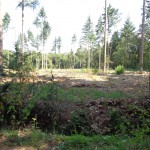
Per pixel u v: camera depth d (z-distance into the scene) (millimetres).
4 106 7172
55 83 8492
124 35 53094
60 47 81250
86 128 7023
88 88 12070
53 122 7348
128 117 7293
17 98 7102
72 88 11797
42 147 5715
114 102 8484
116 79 16562
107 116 7473
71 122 7156
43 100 7648
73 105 8383
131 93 10742
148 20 35719
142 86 12906
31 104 7211
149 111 7441
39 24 49938
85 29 61531
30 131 6582
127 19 54125
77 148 5602
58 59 81625
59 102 8406
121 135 6438
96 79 16328
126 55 50000
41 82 8070
